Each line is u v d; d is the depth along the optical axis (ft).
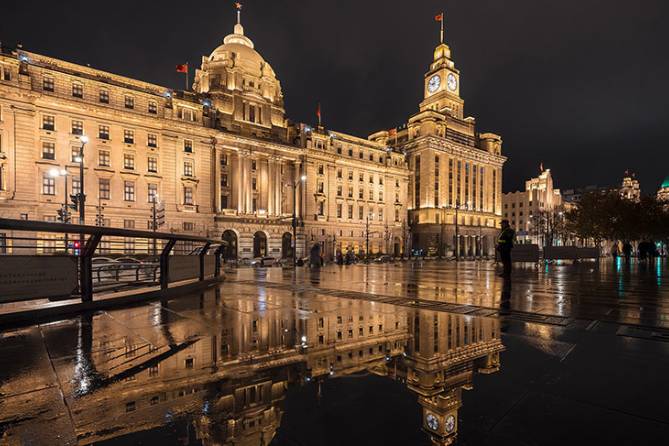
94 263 50.70
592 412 9.08
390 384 11.18
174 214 161.27
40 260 23.16
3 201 123.54
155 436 8.09
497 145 342.85
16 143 128.06
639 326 19.36
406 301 30.19
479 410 9.26
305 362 13.51
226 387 11.03
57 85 138.51
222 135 178.50
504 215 476.95
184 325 20.48
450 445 7.49
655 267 87.92
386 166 254.68
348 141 238.07
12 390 10.77
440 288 41.11
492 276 60.75
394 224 257.55
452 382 11.28
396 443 7.66
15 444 7.75
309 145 215.10
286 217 196.44
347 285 46.14
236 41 211.61
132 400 10.07
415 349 15.16
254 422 8.75
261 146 193.47
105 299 27.09
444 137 294.25
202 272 43.73
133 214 151.33
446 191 291.79
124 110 150.20
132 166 153.07
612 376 11.64
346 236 228.84
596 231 162.40
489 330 18.79
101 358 14.05
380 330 18.95
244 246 181.57
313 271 85.35
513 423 8.54
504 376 11.73
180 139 165.37
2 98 126.11
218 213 175.73
